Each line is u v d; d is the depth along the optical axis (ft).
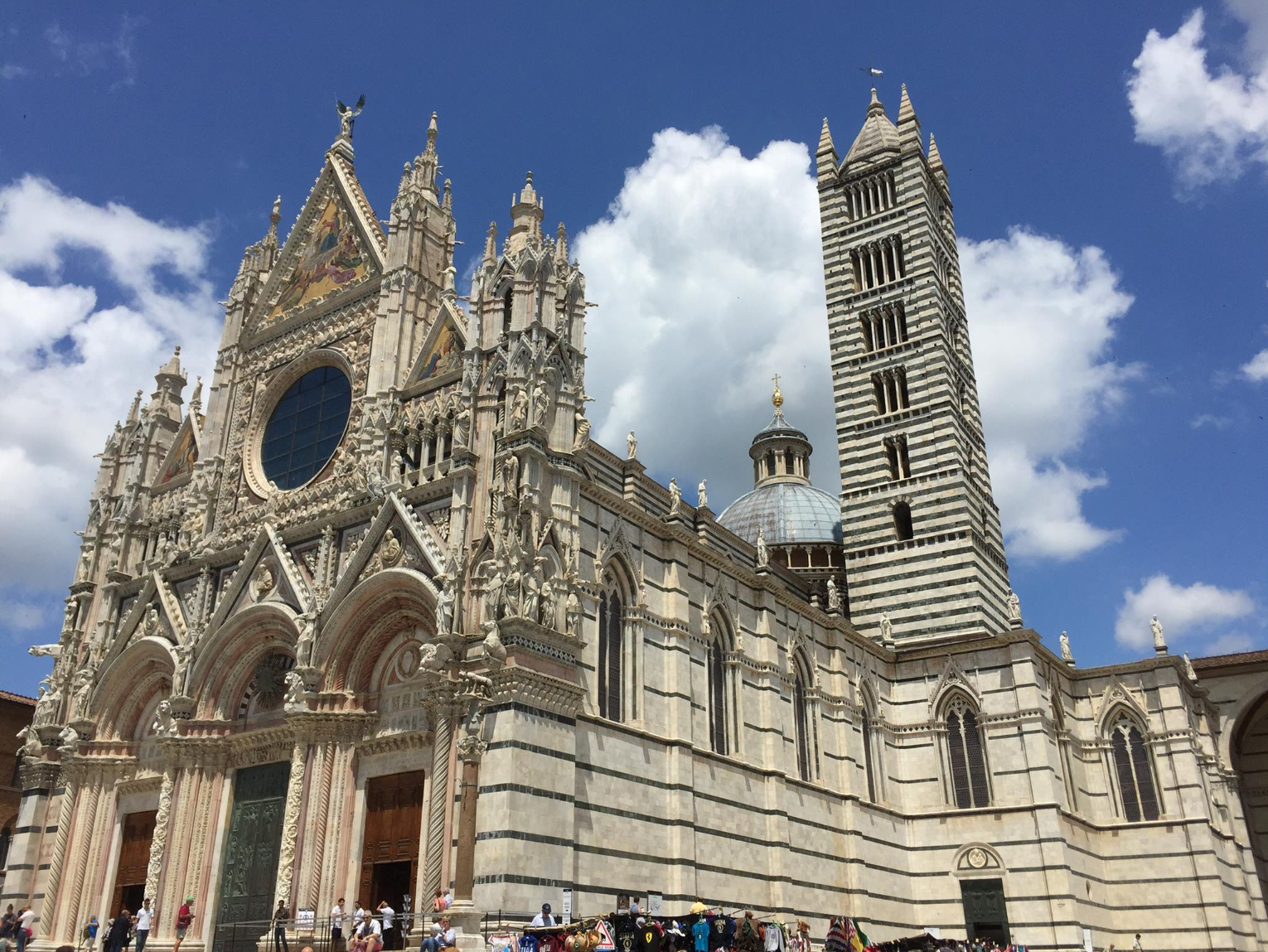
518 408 159.12
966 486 258.98
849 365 282.97
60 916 180.55
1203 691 266.98
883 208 294.46
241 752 174.81
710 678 191.42
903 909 224.33
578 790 149.07
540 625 146.10
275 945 143.84
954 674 240.94
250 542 188.55
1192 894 226.99
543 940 120.37
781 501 310.86
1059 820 219.61
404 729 155.74
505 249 176.24
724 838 178.29
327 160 221.66
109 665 195.31
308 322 208.33
